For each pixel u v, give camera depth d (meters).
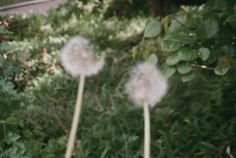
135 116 1.91
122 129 1.81
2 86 1.47
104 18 4.25
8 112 1.43
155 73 0.48
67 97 2.27
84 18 4.24
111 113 1.95
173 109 1.96
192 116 1.85
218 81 1.76
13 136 1.38
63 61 0.48
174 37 1.09
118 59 2.83
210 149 1.63
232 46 1.17
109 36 3.56
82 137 1.75
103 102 2.14
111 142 1.67
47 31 3.76
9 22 3.76
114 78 2.48
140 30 3.62
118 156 1.62
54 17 4.20
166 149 1.65
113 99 2.14
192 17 1.19
